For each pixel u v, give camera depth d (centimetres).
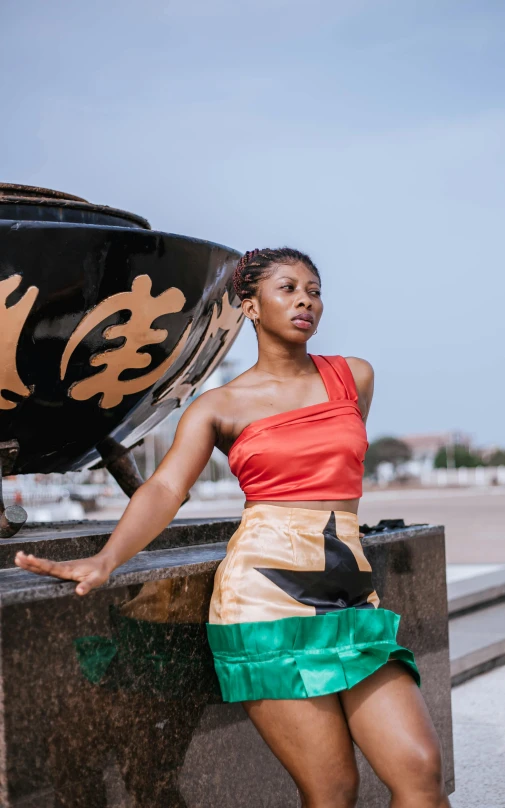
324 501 166
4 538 186
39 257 172
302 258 174
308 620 157
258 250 178
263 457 164
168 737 164
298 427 165
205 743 173
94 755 150
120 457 232
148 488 162
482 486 7081
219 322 218
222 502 3750
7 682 137
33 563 142
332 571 162
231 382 177
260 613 158
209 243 200
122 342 191
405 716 152
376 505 2828
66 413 197
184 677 169
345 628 158
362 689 155
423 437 10738
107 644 153
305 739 154
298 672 154
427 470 8894
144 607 161
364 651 156
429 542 241
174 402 232
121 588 156
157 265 188
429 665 239
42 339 179
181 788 167
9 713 137
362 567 167
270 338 175
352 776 158
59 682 145
